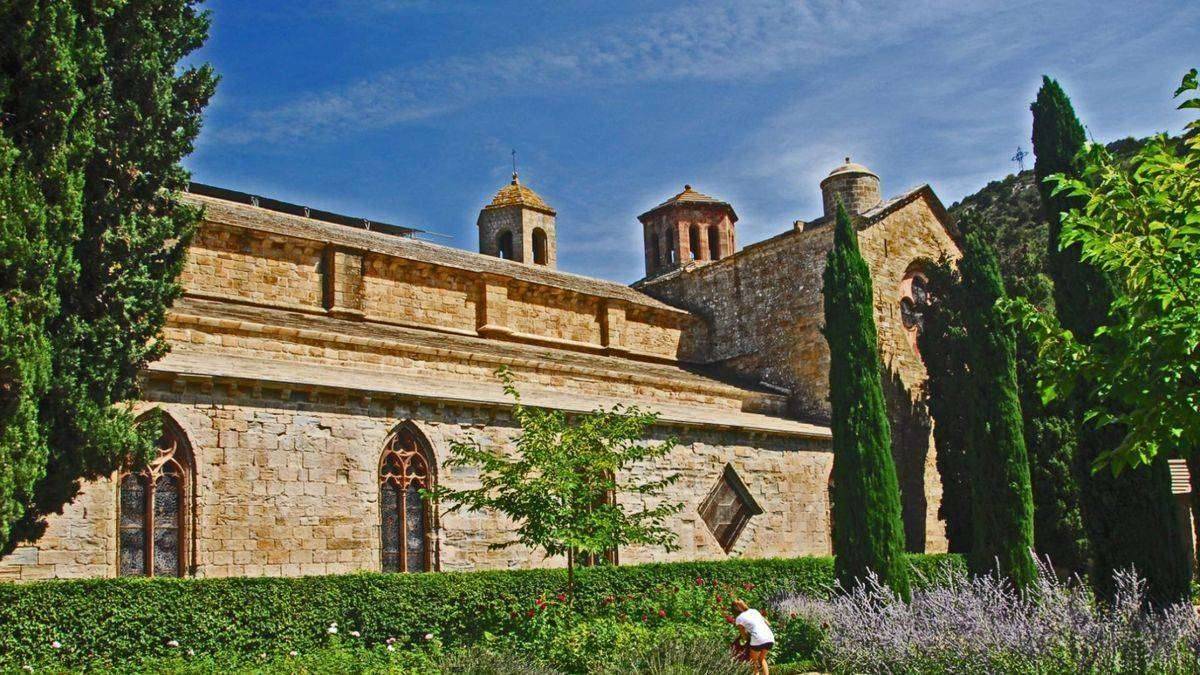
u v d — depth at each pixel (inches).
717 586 1066.7
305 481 949.8
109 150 688.4
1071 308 987.3
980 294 1266.0
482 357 1233.4
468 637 834.8
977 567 1205.1
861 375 1141.7
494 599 891.4
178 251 742.5
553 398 1217.4
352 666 708.7
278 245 1254.9
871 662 786.2
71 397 641.6
